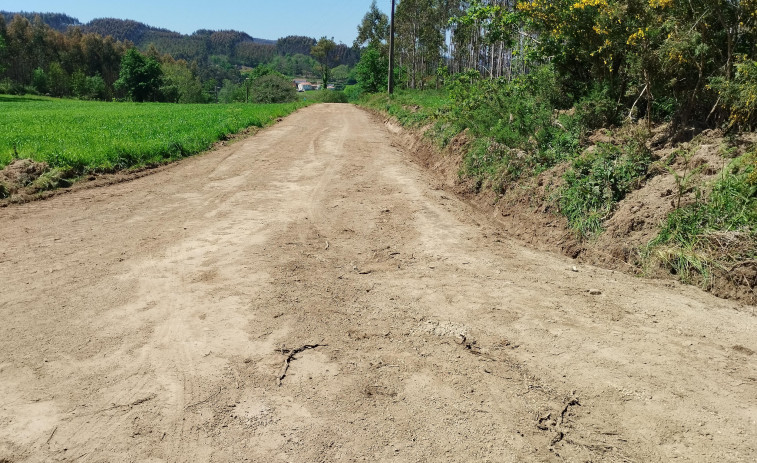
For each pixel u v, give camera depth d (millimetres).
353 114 30719
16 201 8242
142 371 3564
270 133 19031
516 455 2807
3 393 3311
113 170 10805
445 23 42562
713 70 7207
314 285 5082
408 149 15500
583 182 6844
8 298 4688
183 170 11414
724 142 6613
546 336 4086
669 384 3445
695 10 6957
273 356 3771
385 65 59438
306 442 2900
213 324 4234
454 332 4152
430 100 22141
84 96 94125
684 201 5754
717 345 3967
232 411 3162
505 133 9188
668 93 7949
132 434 2957
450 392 3367
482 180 9109
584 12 9016
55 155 10133
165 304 4598
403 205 8188
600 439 2941
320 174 10852
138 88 90938
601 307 4617
